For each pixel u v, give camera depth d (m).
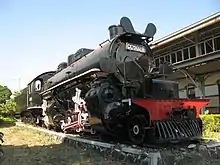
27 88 18.88
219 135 9.18
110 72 7.32
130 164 5.48
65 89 10.52
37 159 6.48
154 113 6.39
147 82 7.24
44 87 14.56
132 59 8.13
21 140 10.13
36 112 15.91
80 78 8.79
